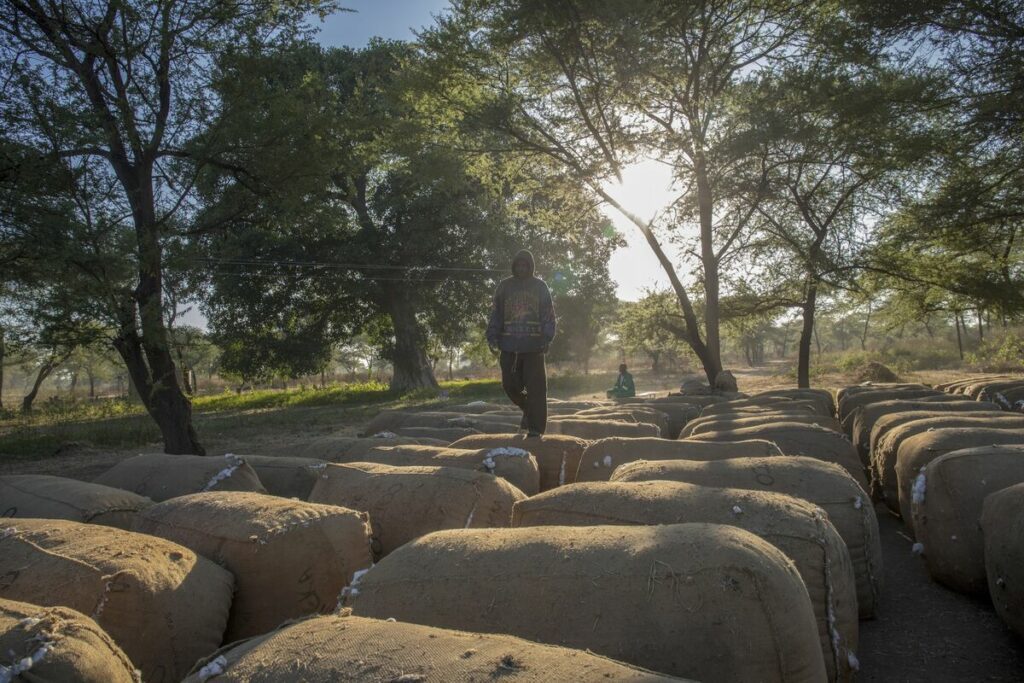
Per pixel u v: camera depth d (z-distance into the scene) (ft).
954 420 21.97
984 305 68.33
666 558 9.12
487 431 31.01
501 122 65.82
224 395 149.59
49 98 38.37
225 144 43.86
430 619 9.64
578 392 124.16
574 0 57.88
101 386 342.85
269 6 44.39
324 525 13.92
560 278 128.26
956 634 14.12
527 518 13.58
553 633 8.96
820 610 11.28
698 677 8.44
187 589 12.05
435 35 63.93
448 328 127.54
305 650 7.68
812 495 14.96
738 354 359.66
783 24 66.44
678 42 64.44
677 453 19.62
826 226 73.87
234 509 14.48
